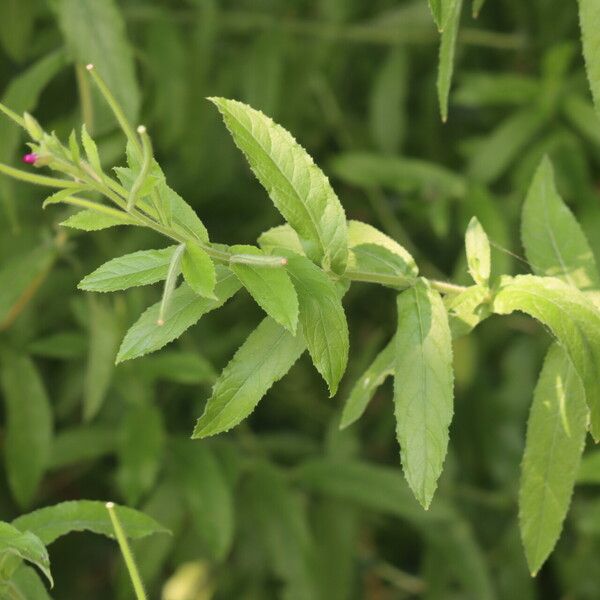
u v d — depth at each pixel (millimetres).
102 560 1343
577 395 765
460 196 1153
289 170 727
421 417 717
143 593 712
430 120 1365
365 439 1377
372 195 1258
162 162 1267
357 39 1261
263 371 720
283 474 1109
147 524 771
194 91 1169
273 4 1219
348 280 739
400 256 744
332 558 1134
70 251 1021
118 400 1136
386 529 1345
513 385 1300
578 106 1185
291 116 1250
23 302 985
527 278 741
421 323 727
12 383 1021
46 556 708
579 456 765
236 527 1184
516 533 1252
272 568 1221
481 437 1309
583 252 806
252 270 707
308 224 729
